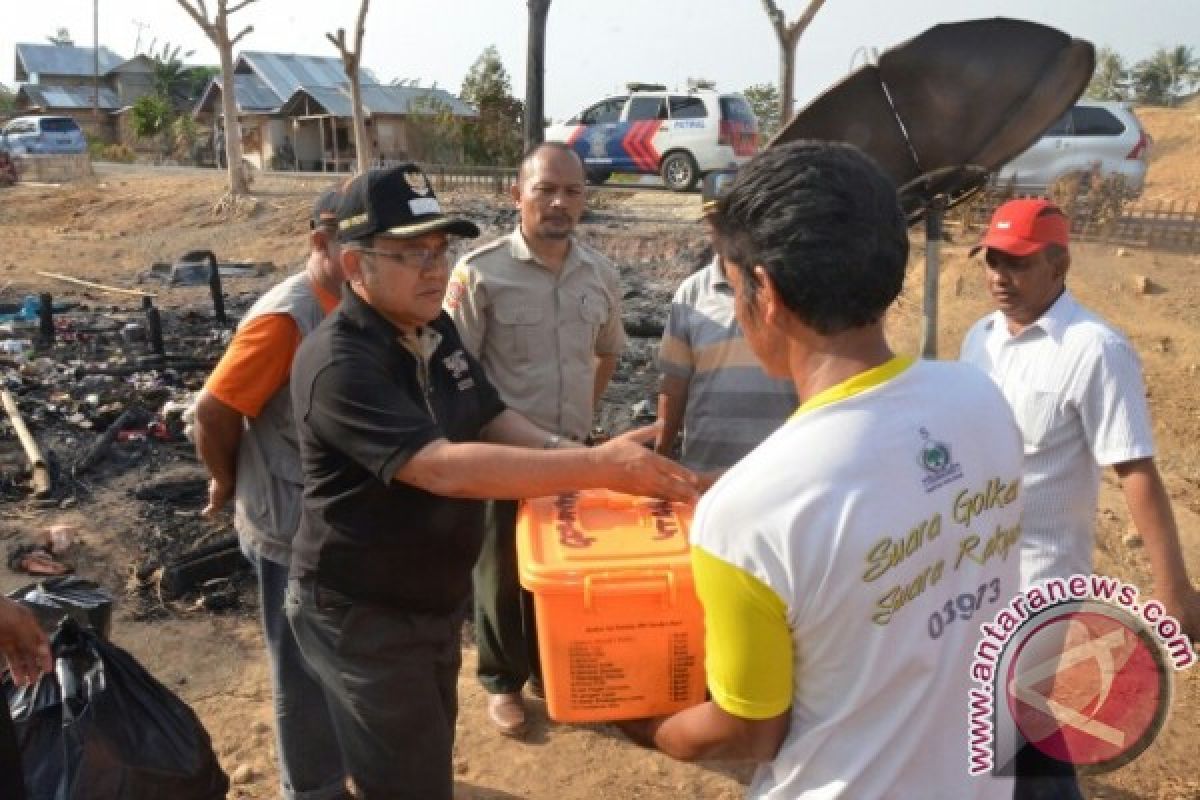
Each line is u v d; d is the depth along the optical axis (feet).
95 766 7.98
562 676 5.86
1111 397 8.67
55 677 8.38
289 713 9.73
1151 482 8.54
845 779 4.81
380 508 7.51
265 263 52.85
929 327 13.05
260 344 8.79
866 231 4.52
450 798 8.39
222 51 64.39
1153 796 11.57
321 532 7.71
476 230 7.74
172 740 8.46
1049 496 9.20
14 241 60.90
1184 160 88.22
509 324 12.59
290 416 9.07
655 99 63.93
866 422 4.58
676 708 5.88
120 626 15.05
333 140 117.29
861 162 4.72
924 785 4.90
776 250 4.55
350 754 8.23
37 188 78.59
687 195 63.05
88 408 24.80
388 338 7.64
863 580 4.50
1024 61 11.54
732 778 11.97
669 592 5.70
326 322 7.74
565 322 12.81
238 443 9.38
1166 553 8.46
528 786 11.78
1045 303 9.30
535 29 48.21
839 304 4.55
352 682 7.89
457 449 6.89
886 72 11.55
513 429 8.90
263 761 12.09
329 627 7.89
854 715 4.76
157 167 110.93
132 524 18.39
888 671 4.68
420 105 90.02
